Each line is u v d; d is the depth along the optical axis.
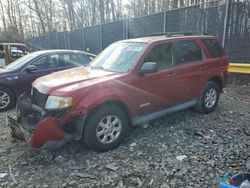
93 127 4.07
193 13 10.48
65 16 32.94
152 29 12.50
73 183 3.44
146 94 4.71
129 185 3.37
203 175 3.50
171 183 3.36
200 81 5.75
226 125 5.33
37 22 40.53
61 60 7.88
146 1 24.02
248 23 8.72
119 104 4.39
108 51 5.51
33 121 4.13
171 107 5.31
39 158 4.11
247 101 7.30
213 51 6.11
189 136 4.78
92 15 28.25
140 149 4.32
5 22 44.22
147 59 4.77
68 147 4.42
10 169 3.81
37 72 7.42
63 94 3.87
